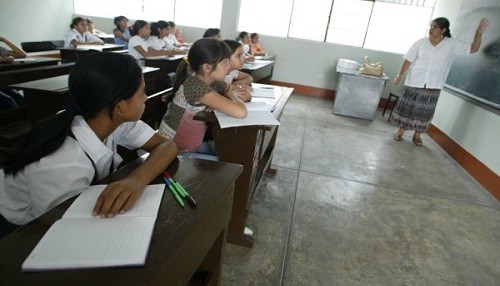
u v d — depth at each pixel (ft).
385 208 7.39
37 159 2.32
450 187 8.87
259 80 15.28
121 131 3.05
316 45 18.61
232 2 18.44
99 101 2.28
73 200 2.22
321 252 5.68
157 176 2.63
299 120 13.87
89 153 2.45
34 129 2.41
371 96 14.87
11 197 2.64
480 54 10.49
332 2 17.78
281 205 7.04
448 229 6.81
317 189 7.94
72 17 21.71
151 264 1.73
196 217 2.18
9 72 7.78
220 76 5.16
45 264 1.60
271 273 5.08
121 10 21.43
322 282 5.00
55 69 8.98
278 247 5.70
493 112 9.18
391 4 17.19
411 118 11.86
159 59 13.56
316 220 6.63
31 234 1.85
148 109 5.62
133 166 2.78
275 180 8.16
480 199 8.32
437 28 10.57
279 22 18.90
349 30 18.16
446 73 11.07
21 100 9.59
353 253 5.74
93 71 2.22
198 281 3.31
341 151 10.74
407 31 17.51
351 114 15.35
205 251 2.57
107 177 2.56
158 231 2.00
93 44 15.56
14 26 17.94
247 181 5.16
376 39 18.02
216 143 5.04
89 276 1.60
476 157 9.70
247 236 5.64
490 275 5.56
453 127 11.58
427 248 6.10
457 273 5.52
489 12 10.40
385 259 5.67
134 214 2.09
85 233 1.86
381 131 13.53
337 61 18.58
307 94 19.51
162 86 13.82
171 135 5.15
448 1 14.53
